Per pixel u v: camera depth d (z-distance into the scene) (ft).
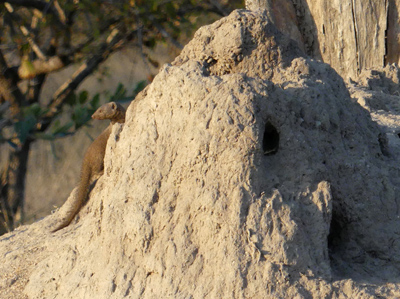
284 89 47.62
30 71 125.18
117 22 134.31
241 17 51.26
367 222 47.52
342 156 48.26
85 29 137.90
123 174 50.08
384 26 91.86
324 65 51.96
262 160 44.70
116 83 186.60
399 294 42.29
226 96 45.29
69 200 70.69
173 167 47.37
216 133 44.93
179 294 43.37
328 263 43.24
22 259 60.34
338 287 42.09
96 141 73.97
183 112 47.60
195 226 45.06
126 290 46.14
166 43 134.41
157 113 49.49
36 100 138.31
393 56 92.79
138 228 47.03
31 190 177.17
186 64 49.19
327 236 46.65
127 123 52.95
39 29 130.21
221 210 43.68
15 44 128.06
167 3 125.18
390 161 54.39
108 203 50.16
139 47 141.49
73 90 138.51
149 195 47.60
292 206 43.55
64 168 182.50
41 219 75.10
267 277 41.68
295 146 45.75
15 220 136.36
